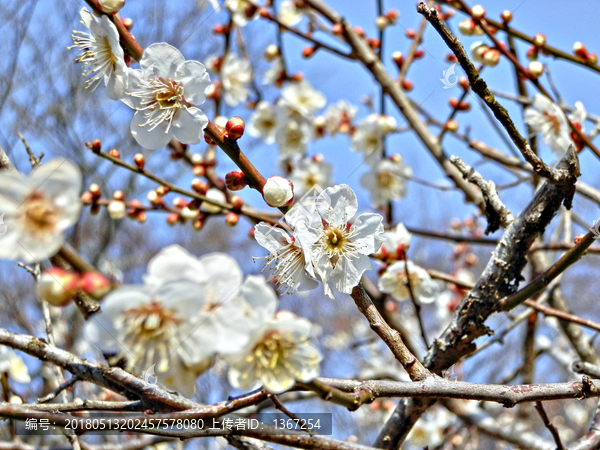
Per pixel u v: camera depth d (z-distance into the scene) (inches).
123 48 13.6
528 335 21.2
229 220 18.6
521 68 17.2
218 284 11.6
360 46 22.7
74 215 11.1
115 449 19.4
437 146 21.2
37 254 11.1
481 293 15.6
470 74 13.7
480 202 20.8
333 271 13.8
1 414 12.5
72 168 11.1
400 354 13.9
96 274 11.3
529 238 15.4
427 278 18.8
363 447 13.4
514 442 23.1
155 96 13.4
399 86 22.3
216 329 11.5
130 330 11.4
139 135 13.3
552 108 17.4
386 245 19.2
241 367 12.0
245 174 13.7
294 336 12.0
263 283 11.7
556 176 14.6
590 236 14.5
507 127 14.1
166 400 13.5
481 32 17.4
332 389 12.4
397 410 16.9
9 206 11.0
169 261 11.5
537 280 15.1
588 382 13.7
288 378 12.0
